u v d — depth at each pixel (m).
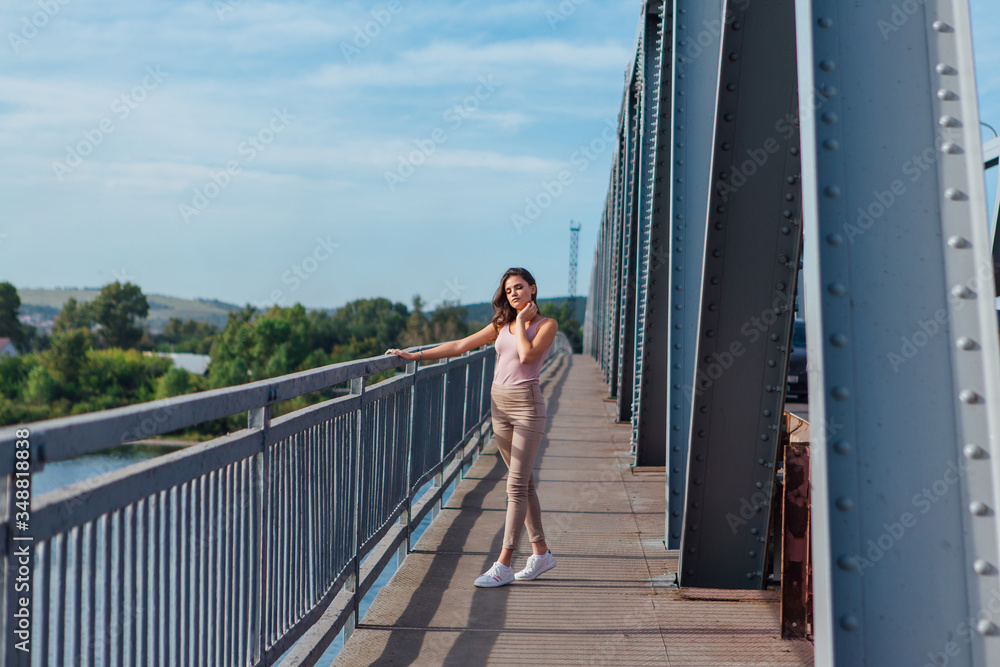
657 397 7.37
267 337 64.88
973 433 1.53
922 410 1.54
